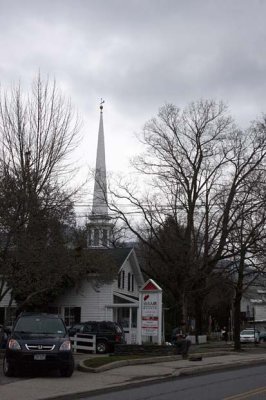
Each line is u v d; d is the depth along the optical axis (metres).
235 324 36.41
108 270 35.53
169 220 41.22
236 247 37.66
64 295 38.34
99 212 42.00
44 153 23.73
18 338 16.91
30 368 16.44
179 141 42.34
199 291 41.44
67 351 16.78
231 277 45.75
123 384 15.99
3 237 22.33
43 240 22.30
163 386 15.87
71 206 24.62
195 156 41.84
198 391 14.55
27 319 18.12
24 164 22.94
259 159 39.91
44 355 16.47
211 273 41.06
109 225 41.62
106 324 30.17
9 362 16.59
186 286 40.31
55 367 16.55
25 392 13.70
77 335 30.16
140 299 26.55
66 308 38.34
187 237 40.06
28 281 23.28
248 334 57.66
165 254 41.44
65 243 24.70
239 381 17.14
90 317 37.72
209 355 27.64
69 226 27.66
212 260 39.84
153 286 26.28
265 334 66.00
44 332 17.56
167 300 49.62
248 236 36.56
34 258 21.72
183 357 24.62
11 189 21.83
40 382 15.61
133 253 43.78
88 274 35.72
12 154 23.36
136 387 15.77
